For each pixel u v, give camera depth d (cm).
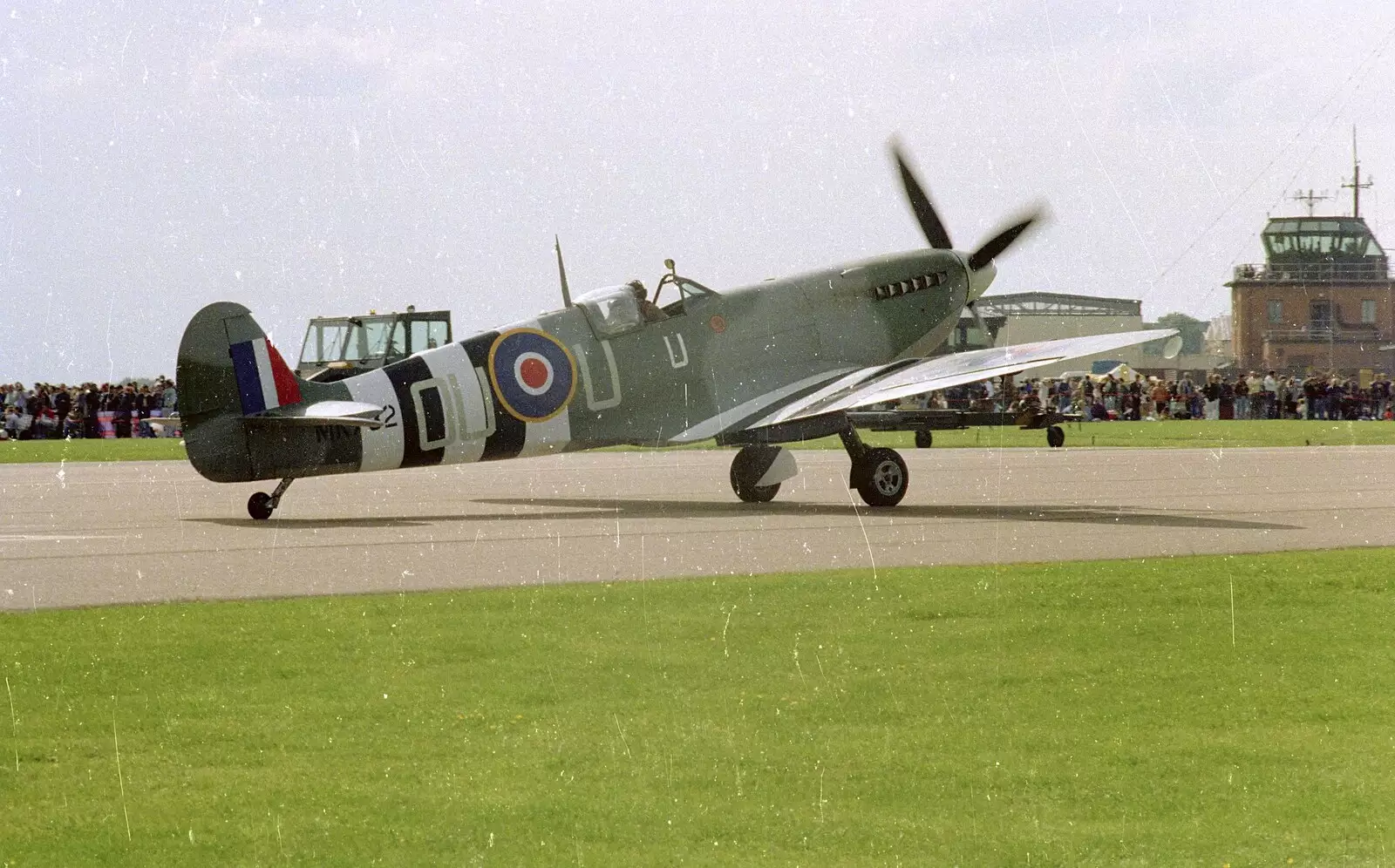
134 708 956
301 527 2247
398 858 680
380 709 952
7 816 740
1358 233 15238
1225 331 16738
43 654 1134
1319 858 680
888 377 2683
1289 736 889
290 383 2380
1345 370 15238
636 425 2681
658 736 888
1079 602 1374
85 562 1755
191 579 1592
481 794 775
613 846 695
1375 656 1120
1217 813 743
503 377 2527
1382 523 2205
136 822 730
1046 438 5909
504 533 2122
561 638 1196
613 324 2647
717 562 1730
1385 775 808
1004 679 1038
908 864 673
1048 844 698
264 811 745
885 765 826
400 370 2452
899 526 2206
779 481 2706
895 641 1180
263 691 1004
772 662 1095
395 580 1572
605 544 1953
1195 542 1934
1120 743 870
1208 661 1102
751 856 682
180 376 2303
